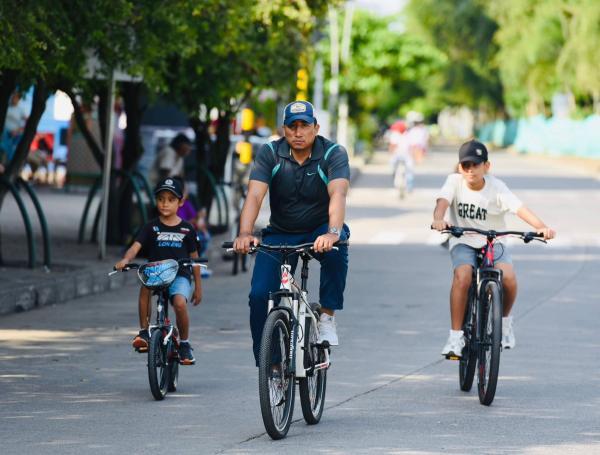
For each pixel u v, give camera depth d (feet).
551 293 139.74
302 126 67.56
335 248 64.80
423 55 514.68
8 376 85.25
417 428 69.26
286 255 67.10
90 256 151.02
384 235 216.13
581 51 457.68
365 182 406.00
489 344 76.33
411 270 162.61
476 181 81.15
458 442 65.36
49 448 62.59
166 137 262.26
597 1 451.12
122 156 169.37
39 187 284.00
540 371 90.38
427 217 259.80
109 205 167.22
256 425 69.62
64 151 314.76
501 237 81.92
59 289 126.52
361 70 508.94
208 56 162.91
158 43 127.95
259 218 202.59
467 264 80.33
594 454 63.05
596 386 84.28
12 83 132.36
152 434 66.54
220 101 176.14
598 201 326.44
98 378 84.99
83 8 117.91
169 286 80.43
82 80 130.31
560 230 231.91
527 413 74.23
